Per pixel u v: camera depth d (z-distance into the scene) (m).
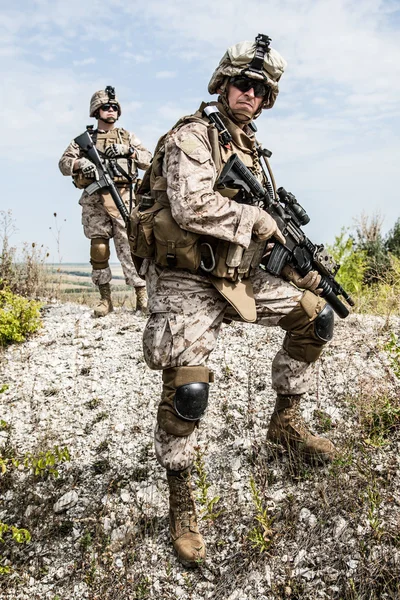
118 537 2.67
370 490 2.50
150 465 3.18
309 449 2.83
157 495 2.91
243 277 2.58
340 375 3.67
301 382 2.84
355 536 2.40
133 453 3.32
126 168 5.63
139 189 2.64
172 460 2.45
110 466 3.23
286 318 2.69
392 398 3.21
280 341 4.47
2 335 5.24
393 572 2.22
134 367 4.49
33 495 2.99
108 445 3.44
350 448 2.91
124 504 2.89
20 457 3.38
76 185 5.77
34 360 4.84
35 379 4.44
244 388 3.78
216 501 2.71
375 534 2.36
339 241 6.89
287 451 2.93
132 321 5.75
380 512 2.48
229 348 4.45
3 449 3.44
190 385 2.37
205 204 2.22
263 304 2.68
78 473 3.20
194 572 2.44
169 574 2.42
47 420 3.80
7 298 5.53
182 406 2.37
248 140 2.58
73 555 2.64
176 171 2.25
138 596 2.36
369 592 2.18
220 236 2.27
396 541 2.32
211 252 2.37
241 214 2.30
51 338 5.36
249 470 2.95
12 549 2.70
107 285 6.05
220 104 2.61
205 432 3.36
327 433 3.10
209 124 2.43
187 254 2.33
